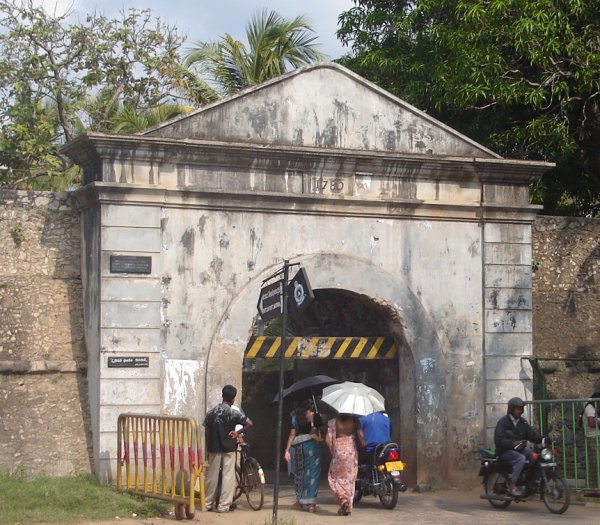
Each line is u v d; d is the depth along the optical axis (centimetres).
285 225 1558
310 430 1384
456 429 1639
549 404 1648
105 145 1457
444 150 1656
